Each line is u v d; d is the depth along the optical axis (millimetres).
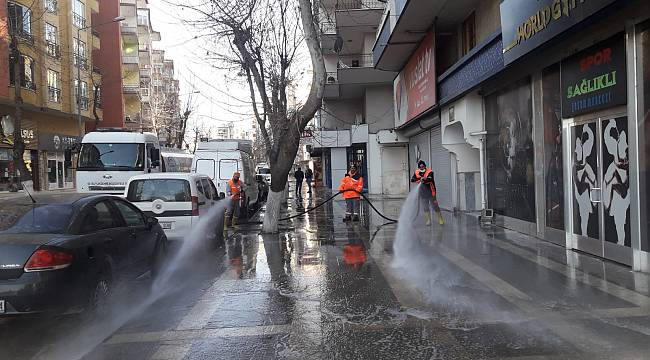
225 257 10195
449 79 14734
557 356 4523
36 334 5605
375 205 21031
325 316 5977
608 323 5355
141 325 5855
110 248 6398
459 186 16484
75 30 38906
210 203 11711
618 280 7039
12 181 29188
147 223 7902
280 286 7570
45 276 5266
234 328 5645
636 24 7156
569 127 9180
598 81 8164
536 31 8688
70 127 40719
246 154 20656
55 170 38125
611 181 8047
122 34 56250
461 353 4684
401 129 24281
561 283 7039
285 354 4812
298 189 25969
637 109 7258
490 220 13250
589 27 7949
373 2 24094
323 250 10609
